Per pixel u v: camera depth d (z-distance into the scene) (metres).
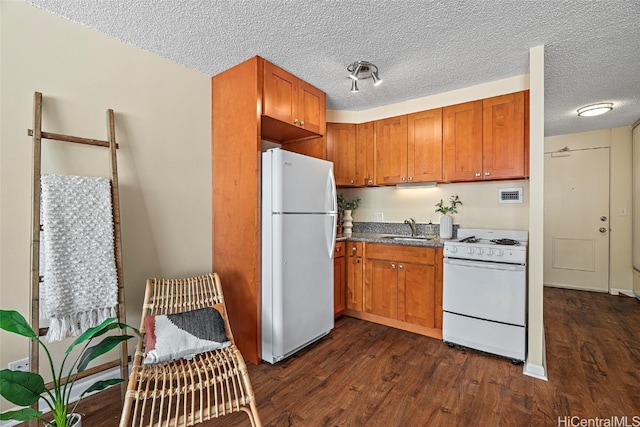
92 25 1.85
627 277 3.98
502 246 2.27
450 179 2.86
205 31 1.92
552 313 3.29
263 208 2.28
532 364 2.06
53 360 1.72
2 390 1.15
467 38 1.99
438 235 3.23
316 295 2.53
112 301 1.77
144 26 1.86
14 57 1.61
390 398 1.80
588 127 4.01
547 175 4.49
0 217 1.58
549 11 1.71
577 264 4.30
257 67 2.23
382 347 2.49
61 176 1.64
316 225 2.53
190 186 2.42
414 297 2.72
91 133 1.88
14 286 1.62
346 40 2.02
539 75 2.07
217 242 2.53
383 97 3.04
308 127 2.69
